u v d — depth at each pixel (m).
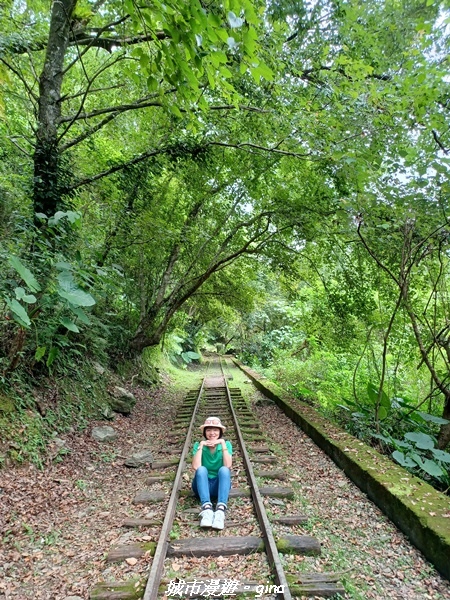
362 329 9.19
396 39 5.75
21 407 5.46
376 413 6.80
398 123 5.58
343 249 8.69
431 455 6.02
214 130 7.55
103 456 5.88
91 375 8.14
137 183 7.99
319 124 5.93
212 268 10.85
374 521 3.96
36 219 5.86
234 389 13.02
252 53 2.44
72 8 5.90
